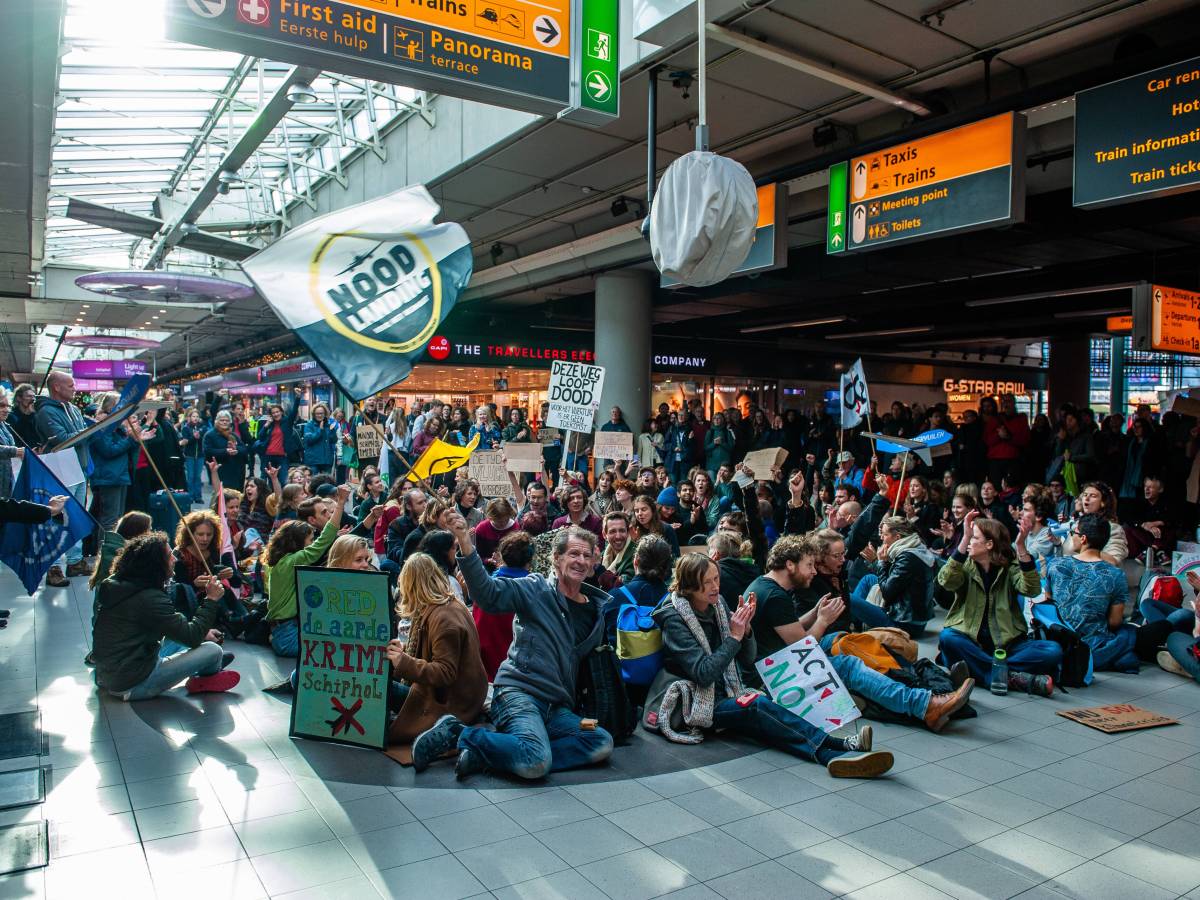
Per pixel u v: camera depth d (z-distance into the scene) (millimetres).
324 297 4965
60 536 6406
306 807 4078
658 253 4965
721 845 3762
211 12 4910
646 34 7352
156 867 3504
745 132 10594
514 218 15531
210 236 17000
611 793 4297
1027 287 17109
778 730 4867
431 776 4465
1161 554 9164
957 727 5441
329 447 15336
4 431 8102
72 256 23016
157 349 40250
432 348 21594
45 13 6387
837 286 18359
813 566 5668
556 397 9922
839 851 3727
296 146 16250
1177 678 6648
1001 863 3645
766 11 7332
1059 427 12398
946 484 11383
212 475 8969
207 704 5562
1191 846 3826
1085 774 4648
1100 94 7059
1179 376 35906
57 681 5988
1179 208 10539
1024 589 6227
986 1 7148
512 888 3379
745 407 26609
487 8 5812
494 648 5746
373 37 5406
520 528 8062
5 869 3453
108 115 13078
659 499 9703
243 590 7828
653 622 5305
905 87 8961
